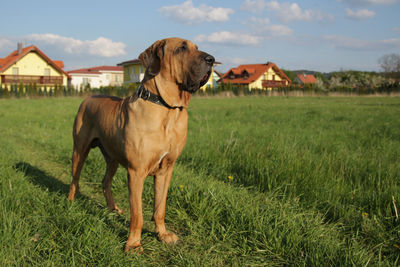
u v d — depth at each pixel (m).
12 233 2.48
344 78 60.34
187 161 5.09
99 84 57.22
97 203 3.61
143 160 2.48
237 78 57.38
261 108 15.87
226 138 6.34
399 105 18.03
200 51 2.50
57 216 2.83
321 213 3.23
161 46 2.51
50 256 2.35
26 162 4.98
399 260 2.36
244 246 2.59
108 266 2.22
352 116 11.12
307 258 2.37
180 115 2.62
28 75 38.91
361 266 2.15
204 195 3.38
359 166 4.18
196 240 2.78
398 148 5.27
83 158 3.38
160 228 2.80
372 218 2.91
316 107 16.50
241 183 4.17
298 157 4.36
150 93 2.49
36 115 12.24
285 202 3.44
